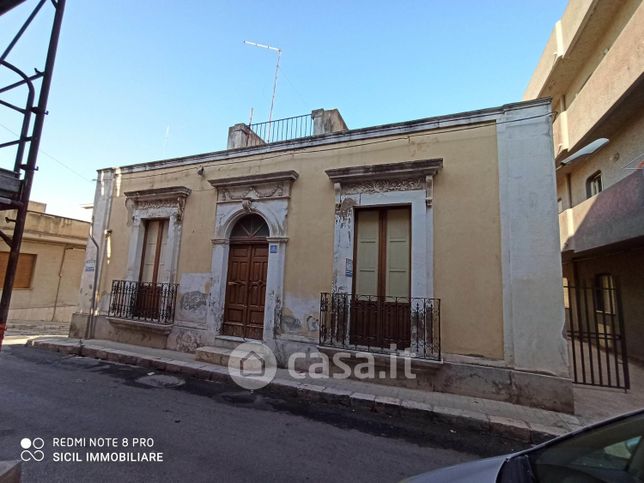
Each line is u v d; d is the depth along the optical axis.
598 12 9.52
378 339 6.39
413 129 6.72
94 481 2.90
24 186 2.41
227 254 8.24
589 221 9.98
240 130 9.54
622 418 1.94
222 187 8.41
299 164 7.68
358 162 7.11
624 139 9.40
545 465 1.86
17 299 14.66
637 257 9.31
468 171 6.17
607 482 1.64
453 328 5.86
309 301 7.02
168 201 9.14
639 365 8.62
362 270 6.85
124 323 8.87
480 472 1.93
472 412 4.86
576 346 11.62
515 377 5.33
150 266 9.35
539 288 5.41
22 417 4.20
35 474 2.96
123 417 4.39
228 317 8.00
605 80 8.73
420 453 3.84
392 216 6.83
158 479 2.97
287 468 3.32
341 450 3.81
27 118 2.49
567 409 5.01
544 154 5.65
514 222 5.69
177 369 6.92
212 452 3.56
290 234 7.46
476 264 5.88
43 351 8.45
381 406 5.16
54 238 15.78
